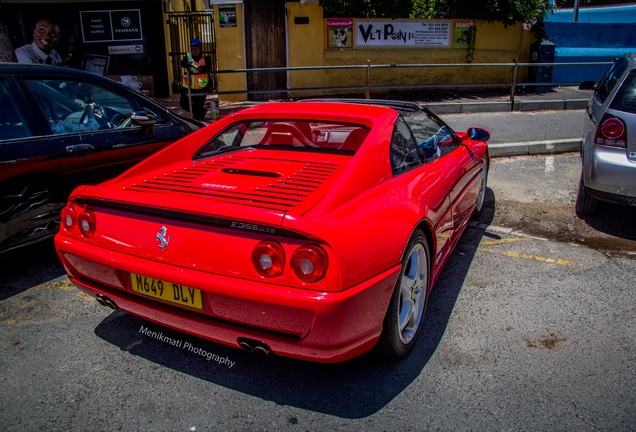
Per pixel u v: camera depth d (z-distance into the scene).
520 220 5.11
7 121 3.72
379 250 2.38
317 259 2.14
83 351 2.97
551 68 12.90
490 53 13.07
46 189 3.87
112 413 2.47
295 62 11.79
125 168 4.42
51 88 4.07
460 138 4.38
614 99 4.62
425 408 2.50
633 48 14.13
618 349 2.98
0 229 3.62
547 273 3.97
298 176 2.89
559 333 3.15
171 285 2.43
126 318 3.33
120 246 2.55
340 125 3.24
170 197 2.47
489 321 3.28
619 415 2.45
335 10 11.48
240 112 3.56
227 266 2.28
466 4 12.33
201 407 2.52
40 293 3.65
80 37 11.85
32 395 2.59
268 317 2.25
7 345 3.02
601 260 4.21
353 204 2.53
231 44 11.62
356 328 2.31
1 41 9.10
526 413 2.46
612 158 4.53
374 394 2.60
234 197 2.62
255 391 2.63
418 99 11.64
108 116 4.41
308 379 2.73
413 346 2.95
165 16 12.14
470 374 2.75
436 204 3.12
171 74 12.55
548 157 7.68
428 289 3.11
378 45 12.13
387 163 2.93
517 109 11.10
